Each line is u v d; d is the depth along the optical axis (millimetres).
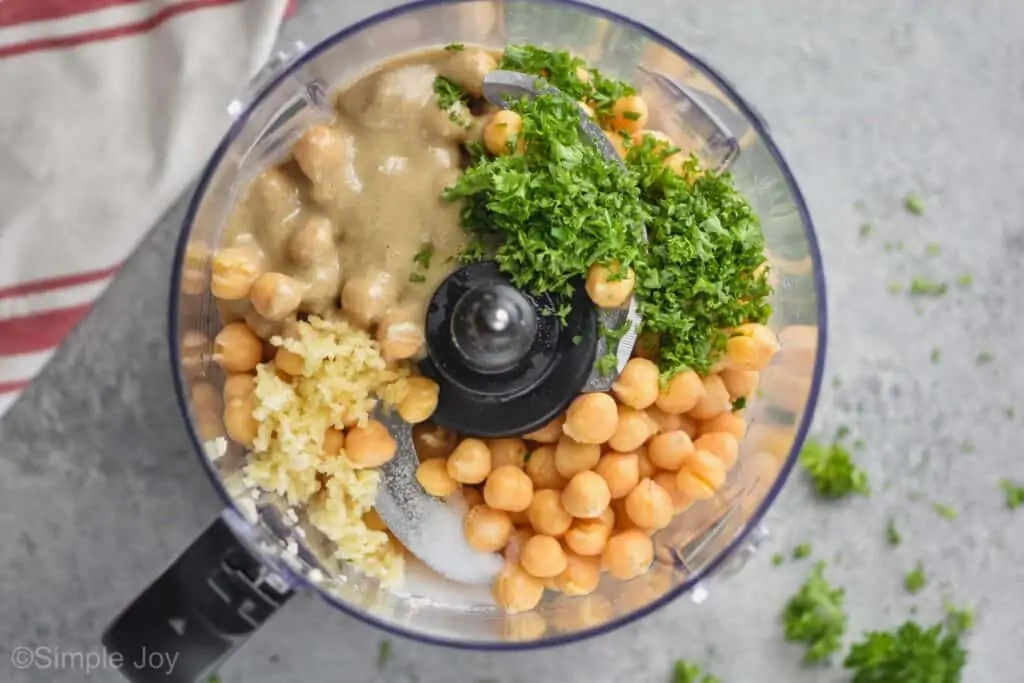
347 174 374
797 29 446
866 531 442
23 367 403
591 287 368
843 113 446
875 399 445
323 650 427
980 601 443
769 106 444
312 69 384
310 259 370
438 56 386
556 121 373
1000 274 449
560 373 374
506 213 365
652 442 388
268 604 371
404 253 373
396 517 389
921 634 435
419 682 429
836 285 445
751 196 408
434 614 397
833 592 438
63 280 404
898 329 447
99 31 404
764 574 438
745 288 389
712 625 436
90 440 425
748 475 405
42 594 421
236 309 382
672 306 379
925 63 449
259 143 381
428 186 375
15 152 401
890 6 448
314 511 385
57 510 423
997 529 445
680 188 385
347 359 371
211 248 379
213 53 407
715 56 443
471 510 387
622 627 430
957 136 449
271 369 380
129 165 405
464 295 368
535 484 388
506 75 381
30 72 402
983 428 447
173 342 377
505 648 394
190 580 368
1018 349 449
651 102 413
